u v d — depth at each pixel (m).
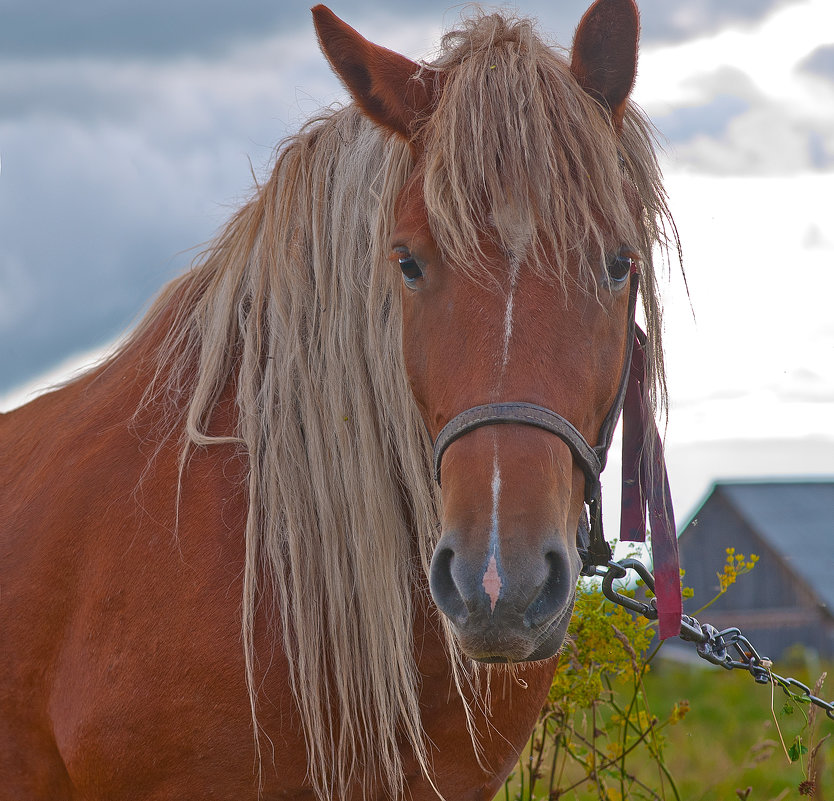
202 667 2.32
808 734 3.01
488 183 2.03
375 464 2.41
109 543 2.43
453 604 1.93
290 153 2.63
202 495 2.42
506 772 2.69
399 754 2.47
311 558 2.40
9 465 2.89
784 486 18.20
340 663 2.37
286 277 2.49
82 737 2.37
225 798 2.38
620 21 2.28
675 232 2.45
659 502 2.49
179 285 2.87
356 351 2.43
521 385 1.97
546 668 2.70
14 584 2.55
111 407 2.70
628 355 2.37
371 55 2.36
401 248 2.20
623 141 2.39
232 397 2.55
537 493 1.91
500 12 2.43
